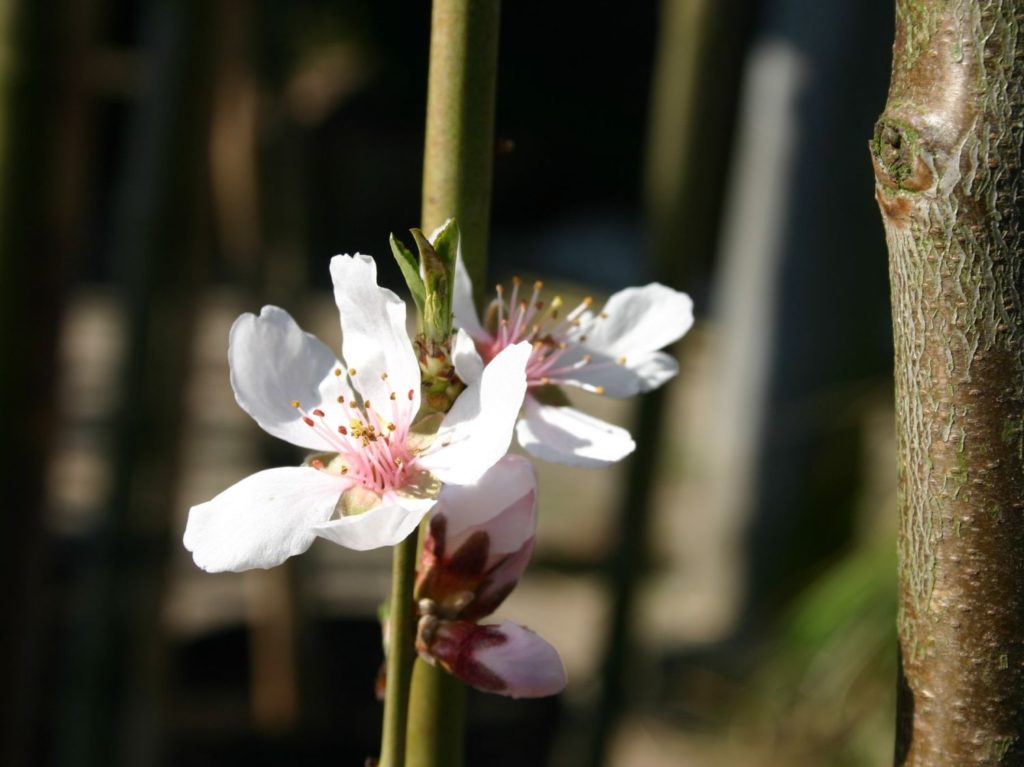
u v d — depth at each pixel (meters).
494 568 0.41
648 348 0.45
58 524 1.29
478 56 0.42
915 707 0.40
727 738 1.09
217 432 1.79
